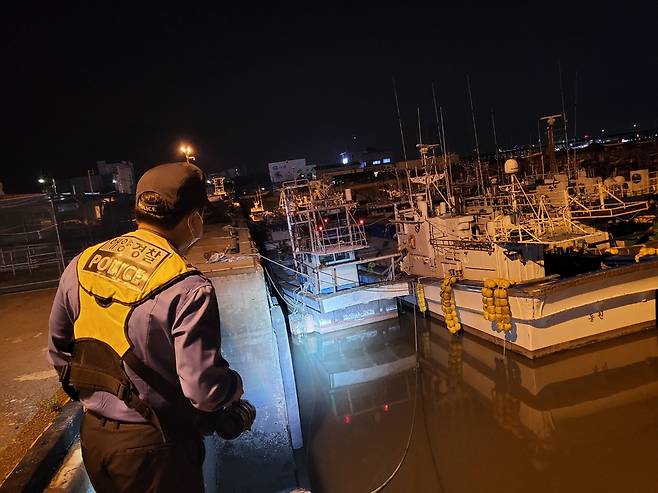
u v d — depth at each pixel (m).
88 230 18.94
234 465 6.50
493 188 21.61
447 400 10.47
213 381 1.88
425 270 14.88
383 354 13.20
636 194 19.88
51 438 3.55
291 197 17.23
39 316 8.23
